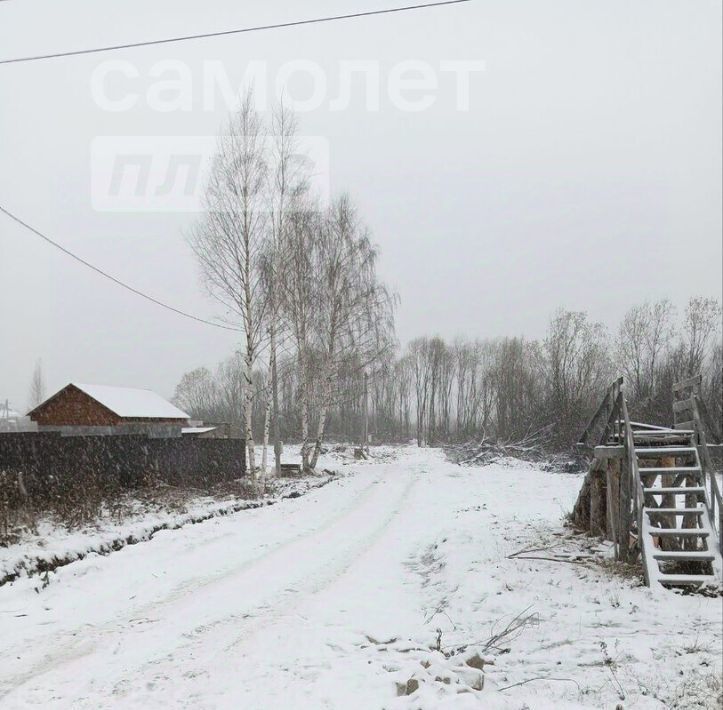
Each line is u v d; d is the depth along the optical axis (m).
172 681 5.61
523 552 10.65
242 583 9.36
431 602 8.70
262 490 22.27
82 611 7.90
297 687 5.41
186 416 37.50
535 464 34.59
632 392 42.81
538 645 6.79
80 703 5.16
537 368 54.69
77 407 32.94
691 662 6.11
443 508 18.11
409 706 4.86
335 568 10.56
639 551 9.58
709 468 9.35
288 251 26.45
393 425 89.56
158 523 13.88
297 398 33.50
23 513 12.08
